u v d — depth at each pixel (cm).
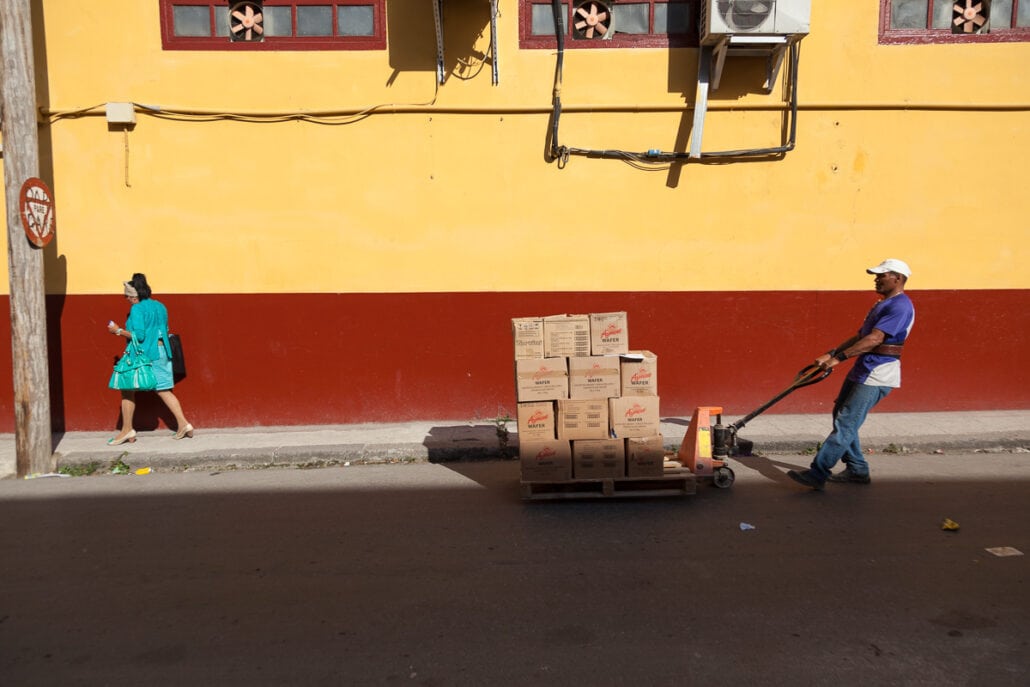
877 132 826
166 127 816
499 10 809
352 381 845
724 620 404
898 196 834
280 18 816
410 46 812
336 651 378
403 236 835
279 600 436
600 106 817
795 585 445
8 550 519
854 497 607
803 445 752
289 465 739
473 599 433
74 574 477
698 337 846
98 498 637
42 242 712
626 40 816
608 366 589
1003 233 837
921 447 744
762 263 841
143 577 470
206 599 439
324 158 825
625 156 827
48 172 816
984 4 818
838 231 838
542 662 364
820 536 522
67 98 809
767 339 845
